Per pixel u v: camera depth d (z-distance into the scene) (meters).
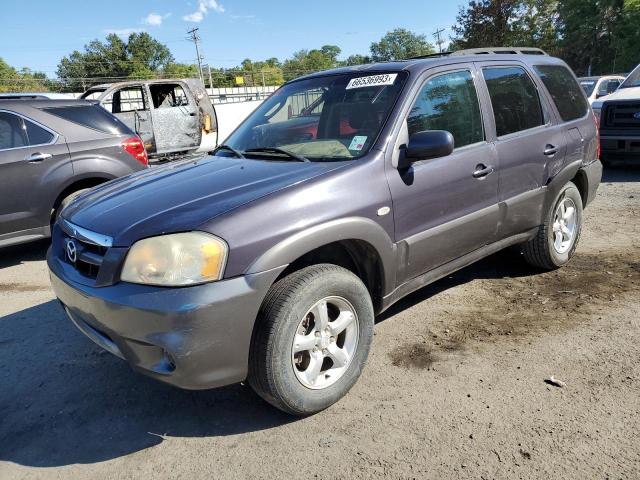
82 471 2.53
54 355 3.68
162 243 2.44
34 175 5.64
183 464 2.53
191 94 11.46
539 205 4.23
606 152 8.82
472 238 3.67
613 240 5.53
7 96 6.23
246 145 3.78
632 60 42.00
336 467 2.43
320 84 3.85
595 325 3.66
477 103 3.76
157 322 2.37
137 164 6.40
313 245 2.67
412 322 3.88
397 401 2.91
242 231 2.49
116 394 3.17
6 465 2.59
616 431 2.56
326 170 2.93
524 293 4.30
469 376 3.12
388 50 103.88
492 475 2.32
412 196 3.17
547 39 40.38
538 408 2.77
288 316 2.57
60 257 3.06
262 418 2.85
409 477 2.34
